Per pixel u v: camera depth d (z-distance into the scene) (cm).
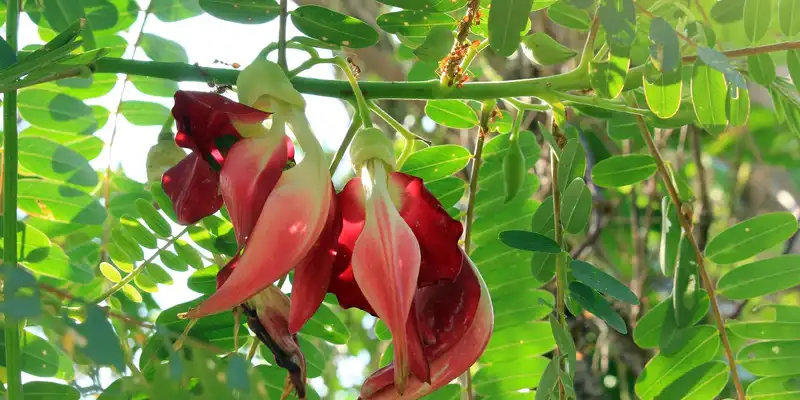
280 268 20
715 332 32
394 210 22
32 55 24
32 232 30
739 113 31
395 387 22
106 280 33
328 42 28
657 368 32
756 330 33
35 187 32
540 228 32
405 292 21
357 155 24
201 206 25
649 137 33
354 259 21
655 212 58
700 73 29
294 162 22
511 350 34
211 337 29
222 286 20
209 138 23
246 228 21
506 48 26
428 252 23
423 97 29
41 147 32
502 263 34
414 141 31
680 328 32
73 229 33
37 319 14
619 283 28
